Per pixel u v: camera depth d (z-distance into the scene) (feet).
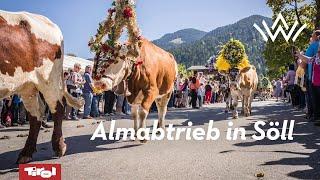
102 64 25.66
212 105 87.71
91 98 49.34
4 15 20.01
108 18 26.66
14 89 19.86
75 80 47.57
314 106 36.27
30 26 20.83
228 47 47.60
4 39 19.38
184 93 79.20
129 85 27.20
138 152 24.08
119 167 20.03
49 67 21.77
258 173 17.89
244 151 23.77
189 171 18.99
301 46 102.58
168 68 31.45
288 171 18.63
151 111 66.18
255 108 70.38
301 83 42.47
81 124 41.14
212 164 20.36
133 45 26.25
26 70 20.31
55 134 22.76
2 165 20.85
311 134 30.19
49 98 22.08
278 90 122.52
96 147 26.12
